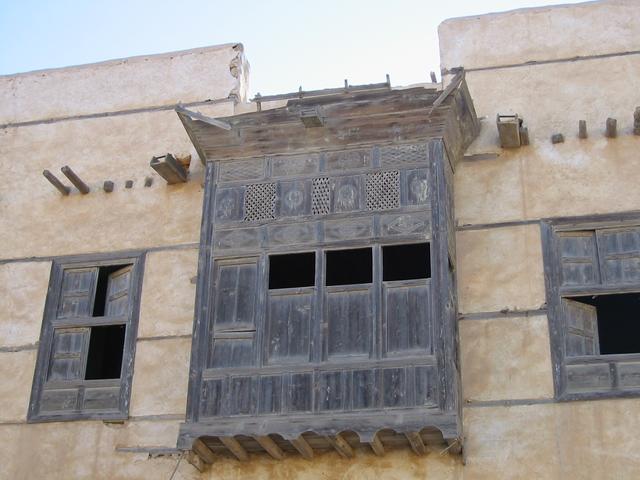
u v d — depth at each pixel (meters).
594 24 14.61
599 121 14.01
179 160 15.24
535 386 12.69
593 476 12.12
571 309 13.09
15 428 14.10
